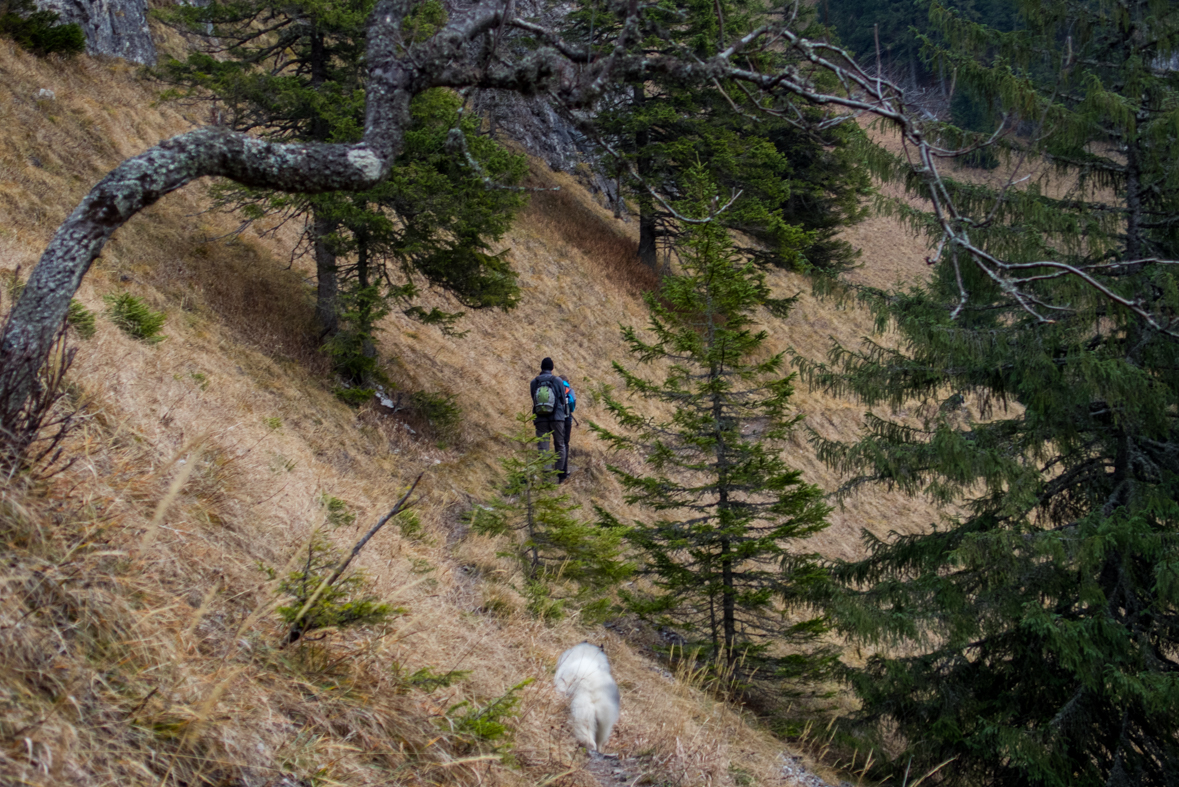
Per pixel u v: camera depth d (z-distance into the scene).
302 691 2.99
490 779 3.16
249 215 11.31
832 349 9.12
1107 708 7.83
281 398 9.70
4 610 2.23
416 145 10.92
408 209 11.26
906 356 8.94
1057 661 8.05
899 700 8.68
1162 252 7.67
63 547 2.67
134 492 3.51
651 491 9.01
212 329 10.33
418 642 4.11
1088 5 7.74
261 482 5.30
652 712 5.55
